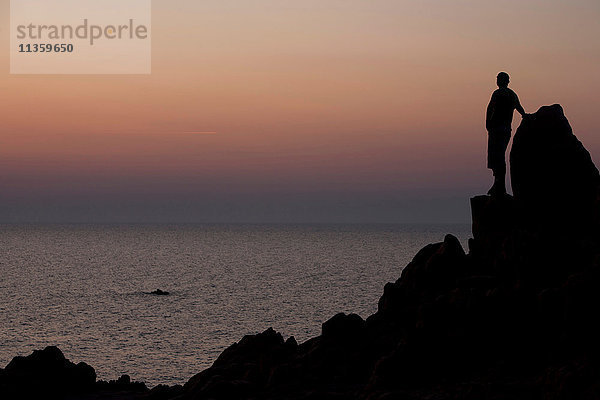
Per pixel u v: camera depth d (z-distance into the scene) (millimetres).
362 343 20328
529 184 20984
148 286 175125
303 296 149250
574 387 13430
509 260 19234
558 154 20781
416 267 21688
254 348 23234
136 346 90812
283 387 18719
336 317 21297
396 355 17453
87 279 194750
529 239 18938
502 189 21562
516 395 14469
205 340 95750
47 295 155500
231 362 22656
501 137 21453
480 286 19094
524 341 16797
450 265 21125
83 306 136750
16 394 22641
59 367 24297
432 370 17016
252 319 116438
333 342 20594
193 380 21984
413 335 17828
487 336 17125
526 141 21094
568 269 18266
